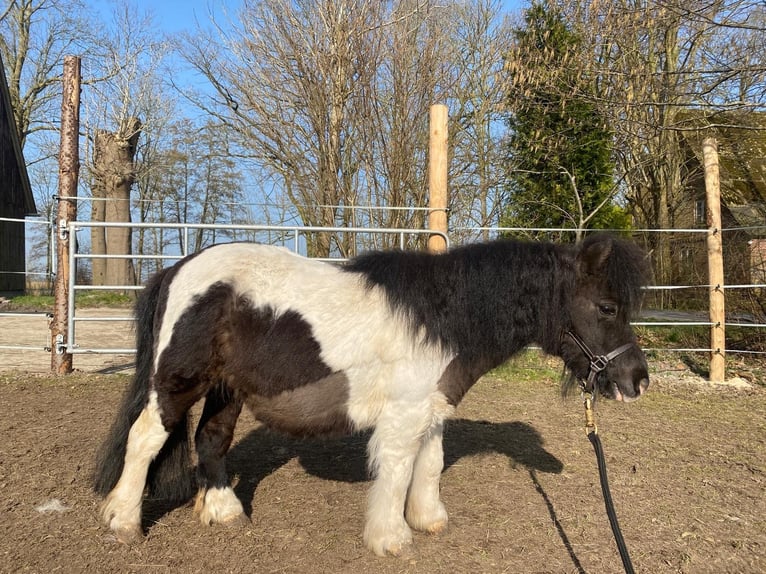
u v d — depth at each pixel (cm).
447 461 448
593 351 307
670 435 527
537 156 1430
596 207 1447
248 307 295
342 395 295
